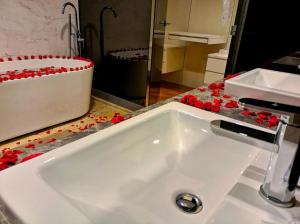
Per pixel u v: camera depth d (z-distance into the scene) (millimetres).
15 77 1934
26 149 551
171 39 3676
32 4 2709
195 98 914
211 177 682
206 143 752
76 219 367
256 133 544
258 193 513
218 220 441
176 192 647
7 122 1981
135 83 2758
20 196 396
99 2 2854
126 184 626
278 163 491
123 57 2799
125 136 657
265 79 1019
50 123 2324
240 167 660
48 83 2148
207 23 3723
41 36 2908
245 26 1051
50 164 488
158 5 2439
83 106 2609
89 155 567
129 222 527
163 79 4316
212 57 2840
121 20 2676
